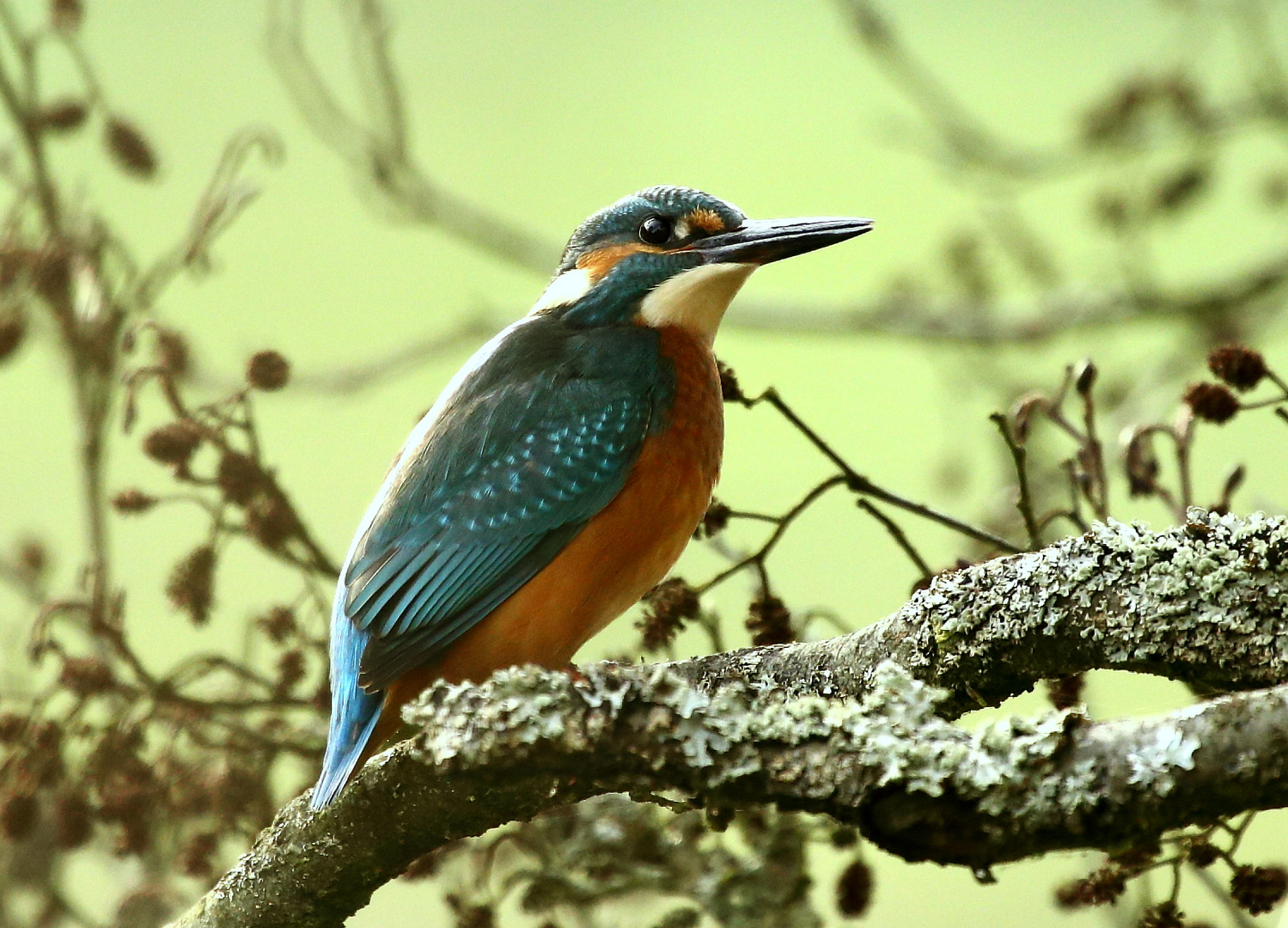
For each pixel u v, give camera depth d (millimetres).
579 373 8711
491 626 8227
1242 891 6953
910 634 7031
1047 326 14250
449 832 7289
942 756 5426
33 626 9086
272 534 9055
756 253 9375
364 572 8250
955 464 13805
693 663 7559
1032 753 5324
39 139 11445
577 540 8344
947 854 5438
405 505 8367
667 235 9477
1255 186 16047
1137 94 14852
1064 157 14938
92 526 10797
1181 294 14078
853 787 5562
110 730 9219
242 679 9617
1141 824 5234
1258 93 14664
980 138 15117
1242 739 5133
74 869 13836
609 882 8984
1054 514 8141
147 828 9281
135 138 11539
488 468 8375
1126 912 9250
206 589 9117
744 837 9094
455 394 8891
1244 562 6340
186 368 10234
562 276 9695
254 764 9430
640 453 8492
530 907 8953
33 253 11352
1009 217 14922
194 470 9695
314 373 14430
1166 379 13453
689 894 8930
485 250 14508
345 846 7445
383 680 7938
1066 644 6656
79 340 10914
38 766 9164
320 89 14211
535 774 6148
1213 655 6344
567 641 8391
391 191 14320
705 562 12086
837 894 9031
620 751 5941
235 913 7754
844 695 7242
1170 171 14508
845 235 9391
